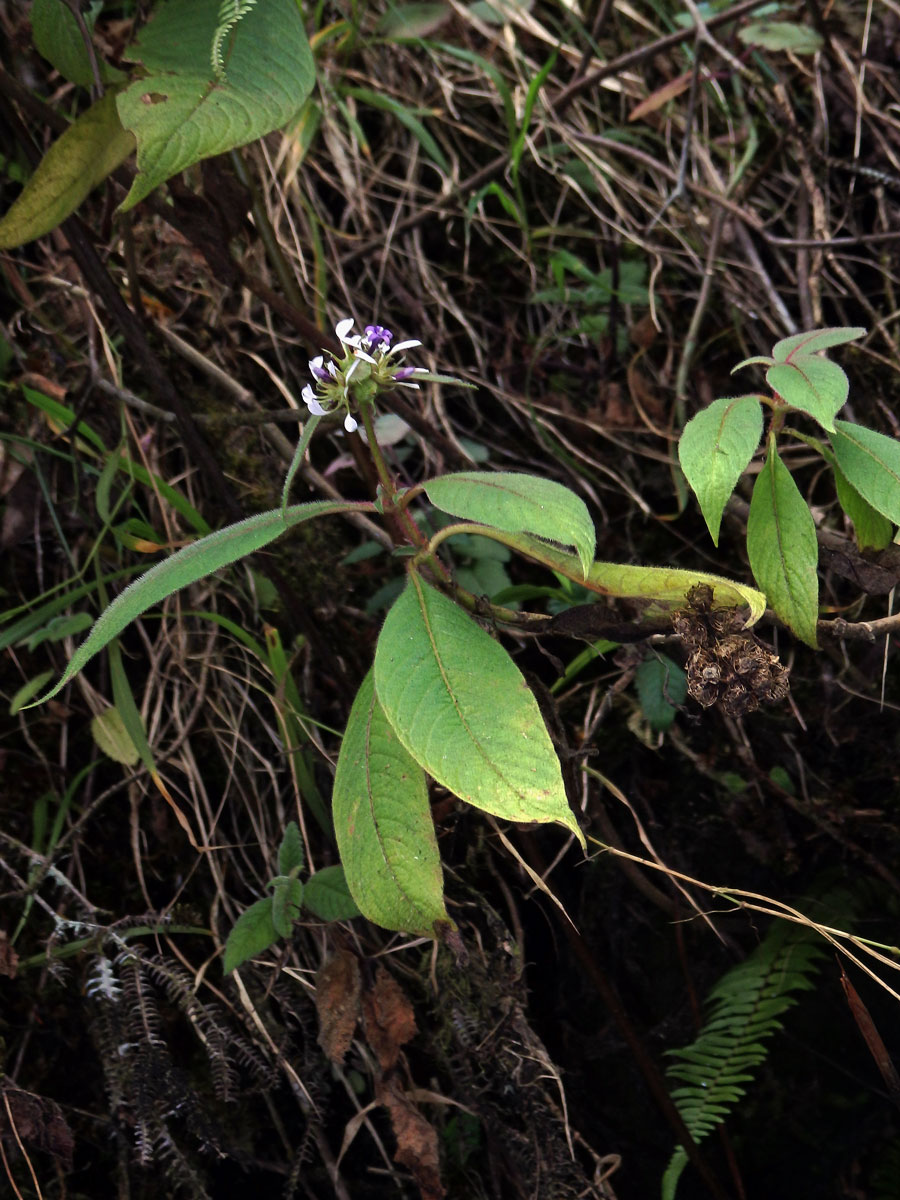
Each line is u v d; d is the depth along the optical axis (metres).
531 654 0.64
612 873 0.62
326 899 0.52
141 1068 0.53
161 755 0.59
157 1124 0.53
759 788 0.62
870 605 0.62
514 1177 0.57
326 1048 0.52
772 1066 0.62
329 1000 0.53
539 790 0.39
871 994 0.61
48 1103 0.53
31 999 0.57
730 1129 0.62
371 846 0.42
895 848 0.60
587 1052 0.62
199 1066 0.58
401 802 0.42
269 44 0.46
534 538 0.44
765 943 0.59
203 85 0.45
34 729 0.60
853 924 0.59
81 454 0.62
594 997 0.62
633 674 0.59
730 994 0.58
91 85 0.51
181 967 0.57
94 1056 0.58
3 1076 0.53
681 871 0.62
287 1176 0.58
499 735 0.40
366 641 0.63
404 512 0.44
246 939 0.52
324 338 0.58
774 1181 0.61
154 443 0.63
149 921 0.56
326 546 0.63
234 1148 0.57
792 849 0.61
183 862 0.60
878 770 0.61
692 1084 0.57
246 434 0.63
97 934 0.54
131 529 0.59
